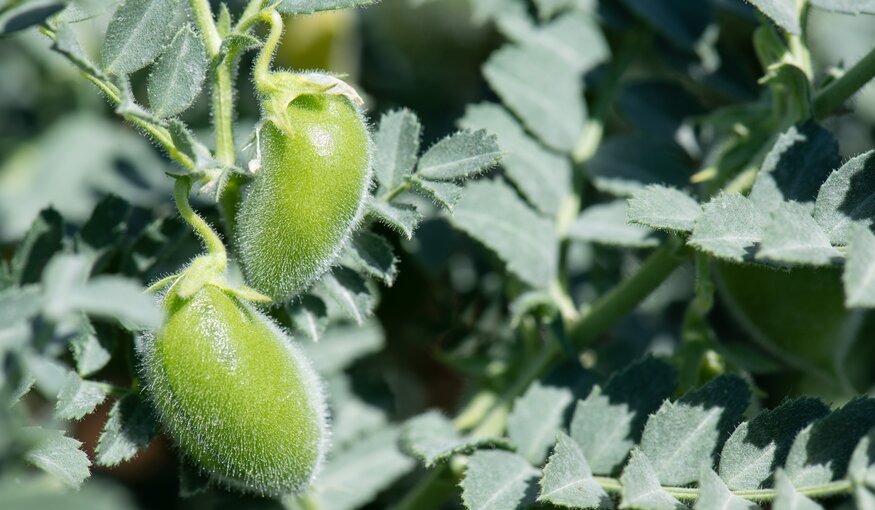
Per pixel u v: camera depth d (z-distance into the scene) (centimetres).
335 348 26
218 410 21
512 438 23
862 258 19
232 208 22
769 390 27
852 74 23
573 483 21
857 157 21
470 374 27
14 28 20
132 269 23
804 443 20
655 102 27
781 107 24
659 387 23
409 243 27
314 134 21
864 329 27
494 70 26
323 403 22
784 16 22
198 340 21
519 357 26
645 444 21
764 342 25
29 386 21
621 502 21
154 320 18
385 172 22
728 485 21
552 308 25
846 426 20
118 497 18
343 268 22
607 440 23
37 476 21
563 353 25
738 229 21
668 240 24
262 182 21
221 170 21
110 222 23
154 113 21
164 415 21
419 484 25
